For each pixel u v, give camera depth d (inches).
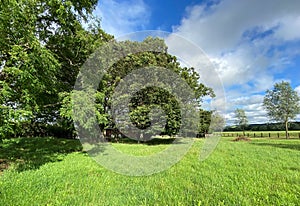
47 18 326.6
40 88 249.1
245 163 262.7
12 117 214.7
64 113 315.0
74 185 163.0
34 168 224.7
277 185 161.5
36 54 235.6
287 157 319.9
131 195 141.2
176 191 148.1
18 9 226.4
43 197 133.3
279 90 1011.3
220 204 121.6
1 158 288.8
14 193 138.9
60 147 426.0
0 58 248.7
